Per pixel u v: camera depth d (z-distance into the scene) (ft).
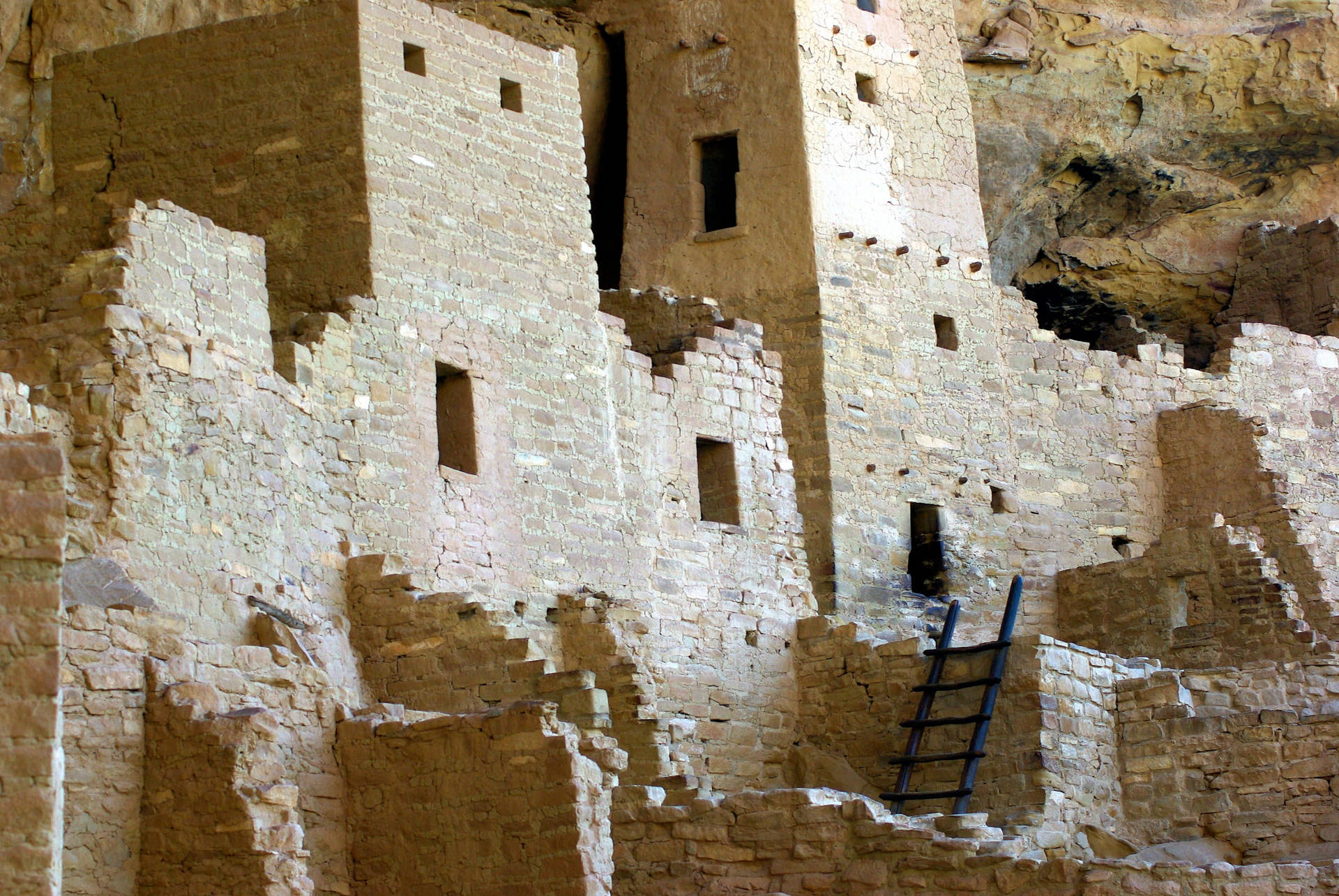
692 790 64.49
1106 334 108.99
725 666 80.28
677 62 97.81
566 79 81.82
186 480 61.67
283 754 58.13
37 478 40.55
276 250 74.95
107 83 77.92
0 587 39.93
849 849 62.90
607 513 78.64
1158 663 78.84
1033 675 73.92
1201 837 73.31
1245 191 111.96
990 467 96.78
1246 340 105.81
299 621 64.44
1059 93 105.40
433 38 78.23
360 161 74.95
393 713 60.85
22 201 77.77
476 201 77.61
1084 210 110.22
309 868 57.72
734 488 84.58
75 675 54.13
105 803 53.62
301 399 68.39
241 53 77.10
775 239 94.73
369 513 70.44
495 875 57.41
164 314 62.59
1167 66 106.01
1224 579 89.76
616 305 89.76
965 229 99.45
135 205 63.10
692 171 96.58
